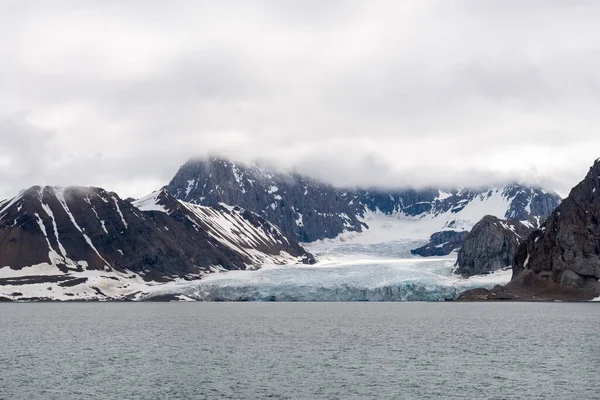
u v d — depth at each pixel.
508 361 169.88
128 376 153.25
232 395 135.00
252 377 151.62
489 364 165.88
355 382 145.75
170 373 156.62
